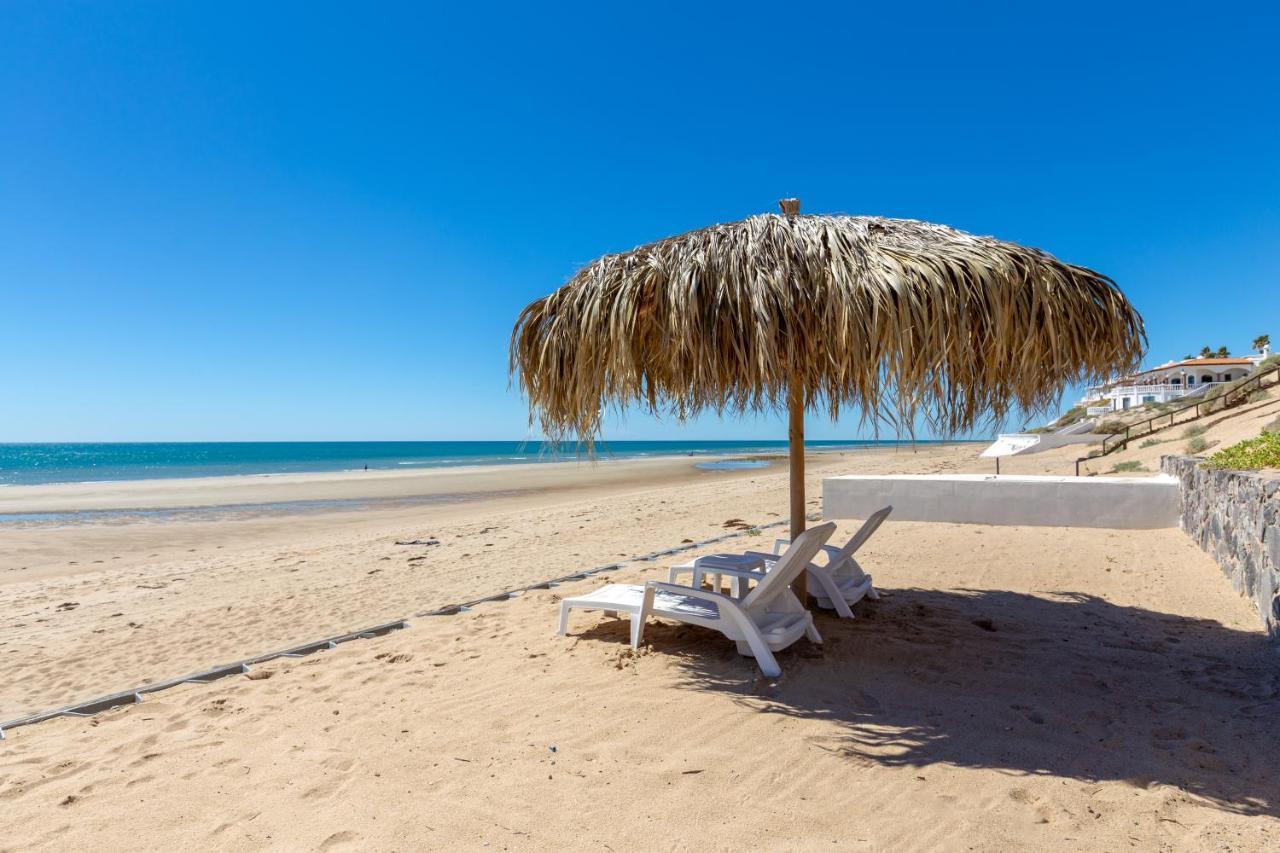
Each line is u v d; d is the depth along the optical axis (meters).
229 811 2.44
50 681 4.90
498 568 8.30
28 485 27.53
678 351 3.25
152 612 6.98
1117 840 2.08
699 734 2.91
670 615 3.91
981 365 3.75
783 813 2.29
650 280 3.33
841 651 3.87
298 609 6.69
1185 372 41.06
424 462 53.03
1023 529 7.93
